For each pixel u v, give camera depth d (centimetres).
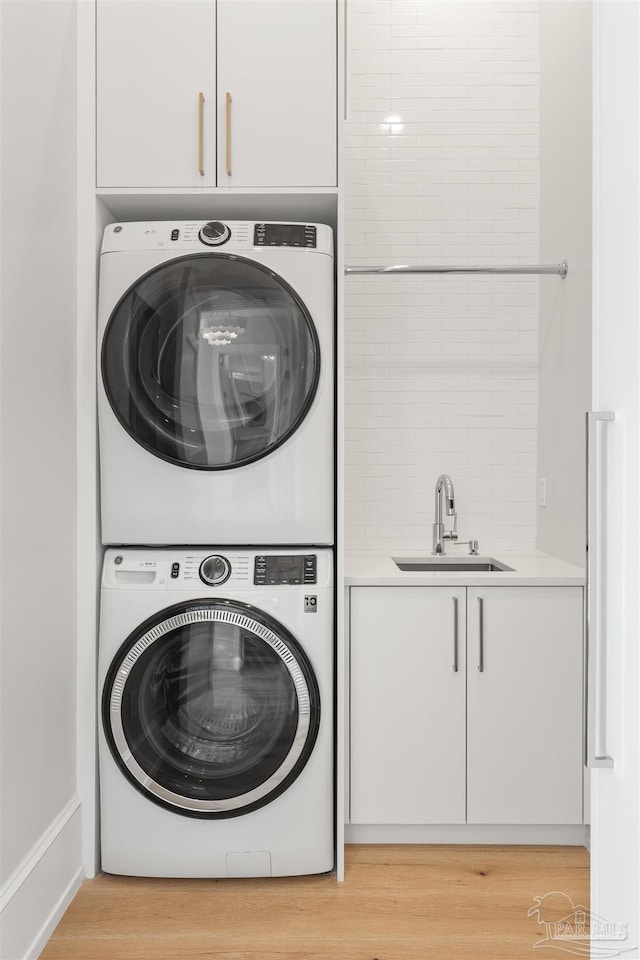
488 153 298
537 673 237
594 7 109
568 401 267
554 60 281
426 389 300
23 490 182
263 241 219
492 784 238
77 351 222
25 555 183
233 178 219
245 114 218
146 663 215
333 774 236
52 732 201
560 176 275
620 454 100
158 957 185
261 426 217
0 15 168
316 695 215
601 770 105
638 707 94
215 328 217
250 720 215
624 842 98
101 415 221
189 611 213
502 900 210
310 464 219
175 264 217
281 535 221
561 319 274
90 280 222
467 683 237
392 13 298
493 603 237
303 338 216
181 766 216
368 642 236
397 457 301
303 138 219
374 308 300
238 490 219
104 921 199
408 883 219
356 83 298
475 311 299
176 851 217
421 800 237
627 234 100
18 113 179
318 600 217
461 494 302
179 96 219
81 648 222
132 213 237
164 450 218
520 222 298
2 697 169
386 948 189
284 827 217
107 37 219
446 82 298
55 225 204
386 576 236
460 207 299
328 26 219
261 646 215
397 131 298
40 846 190
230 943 191
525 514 301
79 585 222
